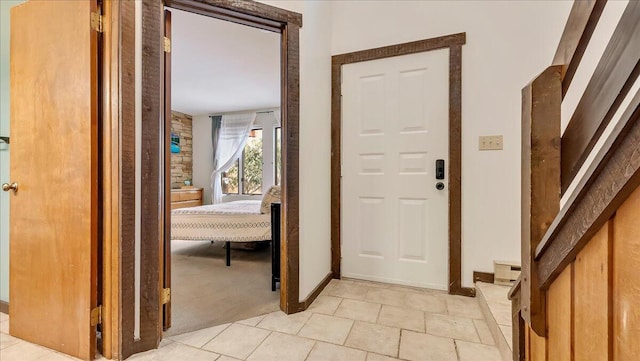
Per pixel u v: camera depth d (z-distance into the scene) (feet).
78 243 4.73
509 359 4.38
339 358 4.70
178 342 5.17
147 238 4.91
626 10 2.01
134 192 4.79
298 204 6.39
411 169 7.66
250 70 12.40
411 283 7.69
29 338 5.15
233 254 11.58
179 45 10.12
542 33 6.64
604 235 2.15
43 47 4.97
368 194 8.07
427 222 7.54
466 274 7.16
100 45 4.71
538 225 2.99
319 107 7.49
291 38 6.31
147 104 4.88
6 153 6.14
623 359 1.97
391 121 7.82
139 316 4.86
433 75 7.42
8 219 6.15
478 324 5.74
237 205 12.49
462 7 7.18
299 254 6.41
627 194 1.91
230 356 4.76
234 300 7.02
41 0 4.99
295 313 6.26
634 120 1.73
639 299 1.84
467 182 7.14
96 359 4.70
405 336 5.32
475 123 7.07
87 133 4.66
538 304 3.06
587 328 2.37
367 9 8.00
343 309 6.43
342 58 8.18
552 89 2.84
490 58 6.97
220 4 5.51
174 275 8.97
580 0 2.49
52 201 4.93
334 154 8.26
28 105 5.12
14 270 5.32
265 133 19.12
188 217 10.40
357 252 8.20
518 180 6.82
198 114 20.59
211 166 20.57
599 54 5.01
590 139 2.46
